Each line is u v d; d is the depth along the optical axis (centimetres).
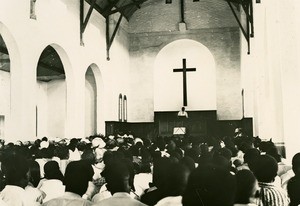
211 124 2955
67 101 2077
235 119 2981
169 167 340
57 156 1045
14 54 1569
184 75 2936
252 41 2311
